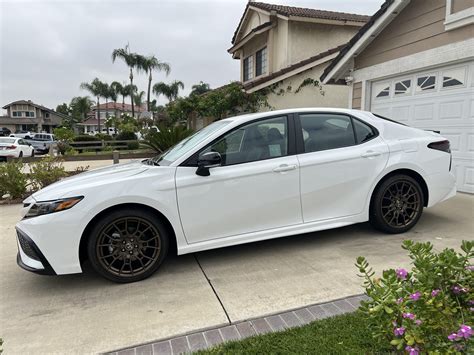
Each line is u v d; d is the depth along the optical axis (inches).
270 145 148.5
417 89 276.1
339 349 86.9
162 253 134.9
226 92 554.6
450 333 67.0
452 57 238.8
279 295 117.1
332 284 122.8
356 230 177.9
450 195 176.6
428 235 165.8
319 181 150.9
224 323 102.8
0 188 275.3
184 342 95.0
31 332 102.6
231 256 152.7
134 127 1127.0
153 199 129.9
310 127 155.7
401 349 67.9
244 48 662.5
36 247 121.3
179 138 503.5
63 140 936.3
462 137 244.1
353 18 535.2
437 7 247.6
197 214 136.1
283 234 148.8
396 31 283.7
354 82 338.6
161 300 117.9
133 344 95.3
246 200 141.3
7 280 138.6
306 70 478.9
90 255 126.8
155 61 1512.1
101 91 1713.8
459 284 77.5
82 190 125.6
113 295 123.0
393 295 70.9
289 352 87.4
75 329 103.3
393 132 168.6
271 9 534.0
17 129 2586.1
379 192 161.9
